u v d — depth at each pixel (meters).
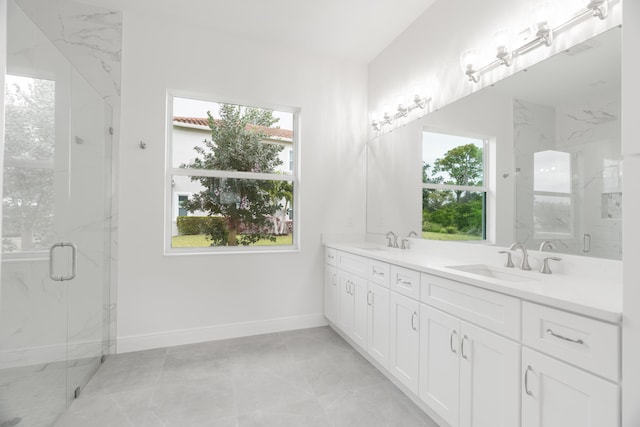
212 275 2.90
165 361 2.46
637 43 0.90
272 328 3.09
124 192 2.63
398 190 2.93
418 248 2.65
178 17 2.72
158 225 2.73
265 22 2.78
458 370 1.55
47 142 1.60
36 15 2.44
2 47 1.21
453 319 1.58
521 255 1.79
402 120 2.93
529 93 1.77
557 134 1.62
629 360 0.91
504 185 1.91
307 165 3.24
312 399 1.96
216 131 3.05
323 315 3.30
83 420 1.75
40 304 1.58
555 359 1.12
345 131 3.40
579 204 1.51
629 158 0.92
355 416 1.80
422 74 2.66
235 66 2.98
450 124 2.35
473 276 1.50
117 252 2.61
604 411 0.97
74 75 1.86
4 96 1.23
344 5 2.56
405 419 1.77
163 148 2.74
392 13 2.67
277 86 3.13
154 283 2.71
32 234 1.50
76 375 1.98
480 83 2.11
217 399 1.96
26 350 1.48
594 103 1.46
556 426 1.11
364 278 2.49
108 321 2.56
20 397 1.45
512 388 1.27
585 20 1.52
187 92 2.86
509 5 1.90
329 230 3.32
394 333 2.09
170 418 1.77
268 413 1.82
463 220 2.21
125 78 2.64
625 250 0.92
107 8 2.61
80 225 1.99
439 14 2.49
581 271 1.51
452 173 2.32
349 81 3.42
